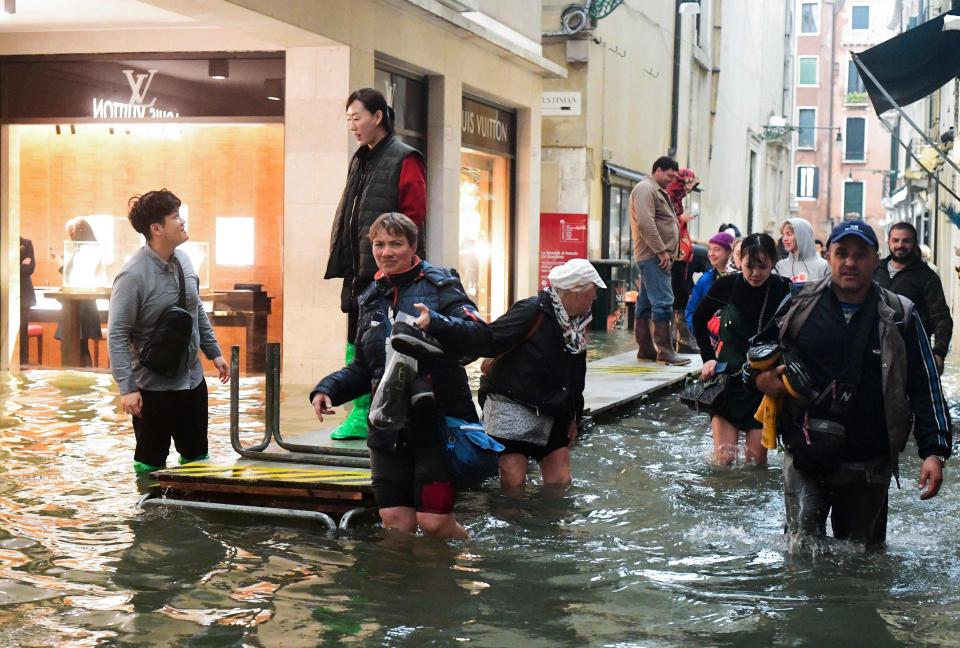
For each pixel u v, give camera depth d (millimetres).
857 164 72188
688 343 16656
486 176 17516
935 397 5320
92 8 12039
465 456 5641
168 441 7449
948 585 5074
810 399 5367
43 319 14148
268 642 4250
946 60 13117
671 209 14484
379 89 13648
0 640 4238
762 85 45969
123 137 14086
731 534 6008
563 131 22672
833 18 71062
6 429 9047
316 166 12438
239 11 10914
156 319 7309
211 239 13969
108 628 4391
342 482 6297
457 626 4461
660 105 28922
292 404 10727
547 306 6879
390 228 5668
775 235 51156
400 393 5520
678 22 30125
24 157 14258
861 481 5492
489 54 16484
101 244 13859
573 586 5031
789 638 4367
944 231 25328
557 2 22453
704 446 8930
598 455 8414
